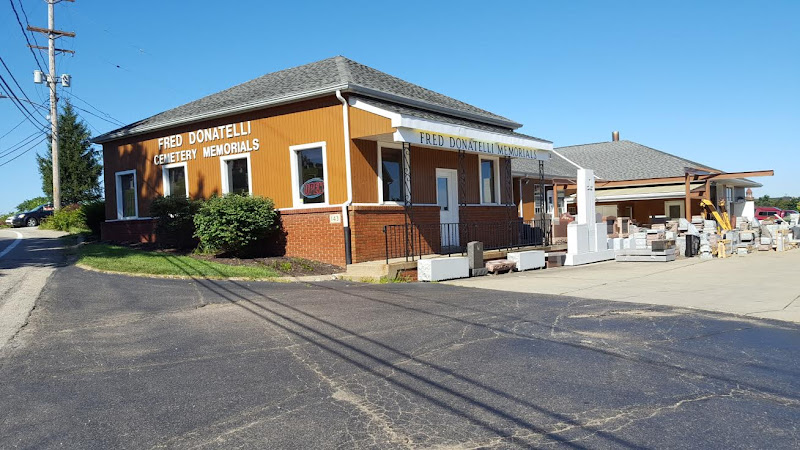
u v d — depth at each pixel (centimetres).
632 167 3447
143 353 645
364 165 1395
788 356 600
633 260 1694
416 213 1529
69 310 862
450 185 1722
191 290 1029
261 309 881
